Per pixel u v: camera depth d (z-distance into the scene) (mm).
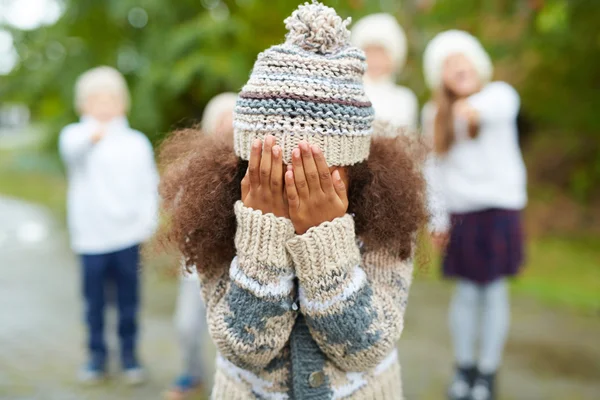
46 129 9883
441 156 3166
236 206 1302
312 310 1286
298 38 1274
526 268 6148
